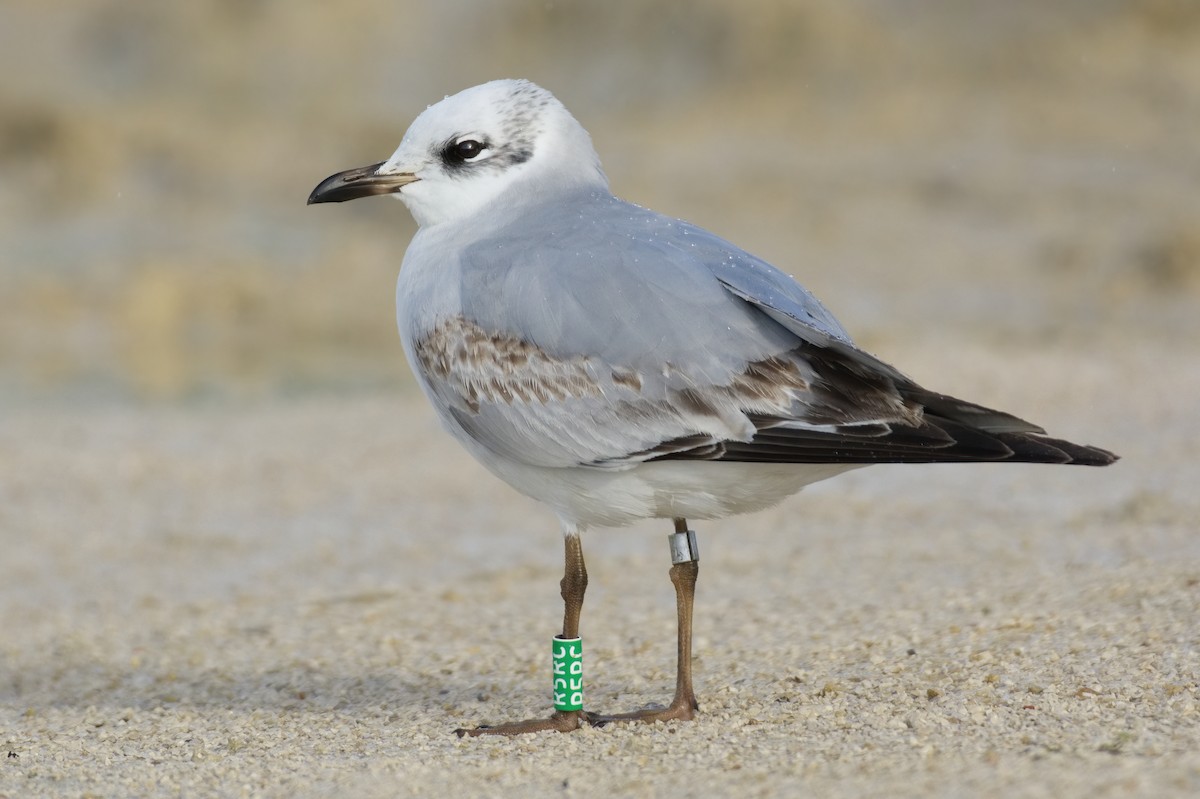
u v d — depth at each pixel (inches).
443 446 676.7
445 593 478.6
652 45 1697.8
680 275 301.1
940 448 286.0
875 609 410.6
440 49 1768.0
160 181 1359.5
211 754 319.9
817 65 1632.6
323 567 521.0
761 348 296.0
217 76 1697.8
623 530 537.3
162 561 535.2
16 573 524.7
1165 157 1322.6
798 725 305.4
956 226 1187.3
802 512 536.1
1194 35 1598.2
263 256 1151.6
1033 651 344.2
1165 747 264.8
